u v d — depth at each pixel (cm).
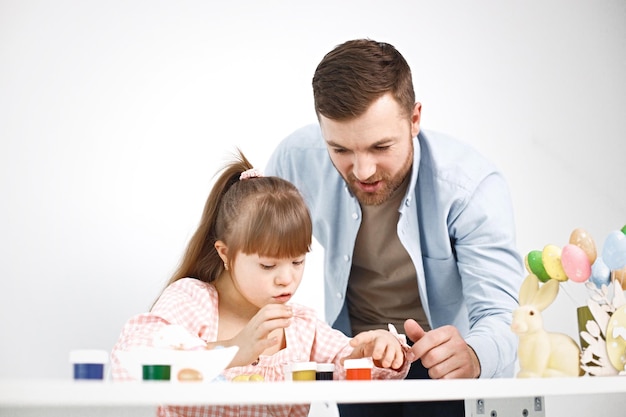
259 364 140
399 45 185
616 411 197
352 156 154
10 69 151
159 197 159
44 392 84
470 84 191
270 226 137
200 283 144
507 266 172
